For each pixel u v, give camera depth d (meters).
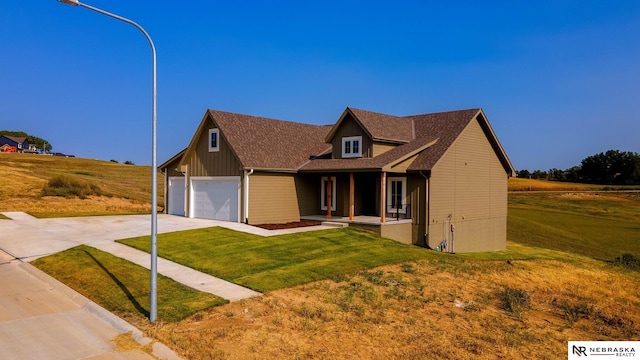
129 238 16.80
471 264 15.93
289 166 22.58
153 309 8.67
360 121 21.77
